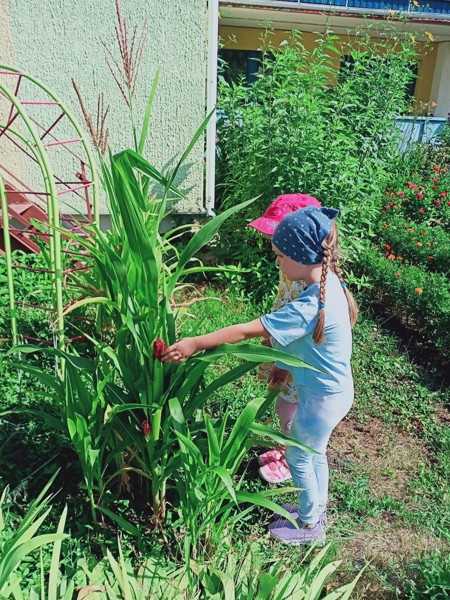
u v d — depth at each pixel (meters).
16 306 3.72
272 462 2.71
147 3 4.95
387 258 5.48
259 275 4.77
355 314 2.16
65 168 5.34
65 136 5.23
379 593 2.18
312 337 1.95
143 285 1.98
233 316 4.43
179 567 2.12
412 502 2.71
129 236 1.87
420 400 3.63
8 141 5.17
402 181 7.38
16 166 5.27
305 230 1.91
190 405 2.17
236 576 2.05
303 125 4.66
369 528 2.52
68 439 2.64
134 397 2.20
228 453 1.98
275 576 1.80
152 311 1.99
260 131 4.86
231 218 5.12
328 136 4.83
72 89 5.11
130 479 2.50
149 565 2.09
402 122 8.73
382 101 5.56
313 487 2.26
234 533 2.36
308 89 5.06
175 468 2.14
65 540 2.20
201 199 5.62
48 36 4.91
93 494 2.42
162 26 5.04
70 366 2.13
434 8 10.47
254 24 9.95
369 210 5.05
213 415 3.14
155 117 5.31
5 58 4.92
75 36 4.95
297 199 2.54
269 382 2.52
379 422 3.39
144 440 2.22
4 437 2.64
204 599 1.93
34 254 4.44
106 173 2.36
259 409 2.14
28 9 4.81
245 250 4.96
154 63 5.14
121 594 1.94
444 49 11.26
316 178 4.68
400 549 2.42
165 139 5.39
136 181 1.82
